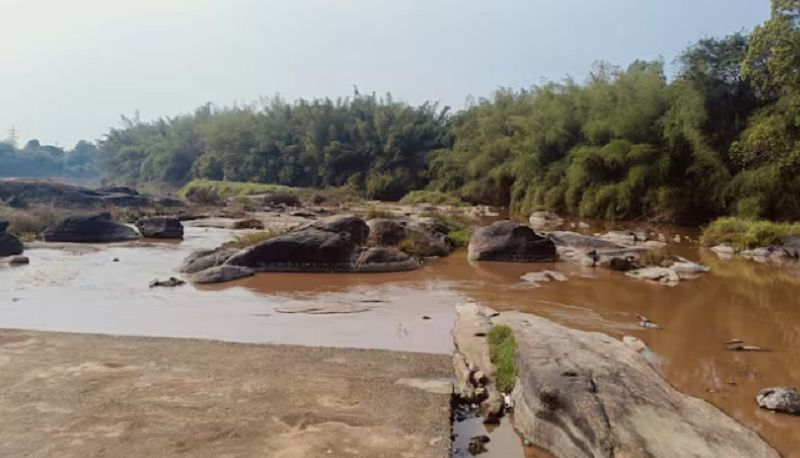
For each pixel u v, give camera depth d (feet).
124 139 254.27
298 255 47.32
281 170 191.93
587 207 97.55
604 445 15.33
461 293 39.27
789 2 60.18
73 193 92.32
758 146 72.95
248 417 18.30
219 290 39.75
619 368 19.67
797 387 22.70
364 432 17.44
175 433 17.15
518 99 144.25
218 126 206.90
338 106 194.49
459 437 18.31
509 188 130.82
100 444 16.42
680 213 87.66
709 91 85.20
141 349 25.16
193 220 91.61
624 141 93.45
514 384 21.04
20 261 49.93
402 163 175.94
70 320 31.60
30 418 18.06
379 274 46.39
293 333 29.43
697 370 24.67
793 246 56.65
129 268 48.19
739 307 36.04
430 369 23.26
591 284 42.57
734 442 15.56
